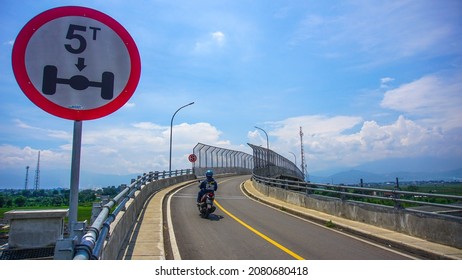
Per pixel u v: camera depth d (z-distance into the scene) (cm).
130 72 294
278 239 964
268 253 803
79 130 271
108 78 285
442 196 842
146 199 1762
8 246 779
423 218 897
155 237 896
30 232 796
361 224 1130
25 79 261
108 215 586
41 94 263
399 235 943
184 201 1872
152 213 1322
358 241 941
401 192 982
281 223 1251
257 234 1035
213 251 821
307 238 980
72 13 279
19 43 263
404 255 786
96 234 395
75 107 272
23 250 782
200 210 1382
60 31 274
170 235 1005
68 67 273
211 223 1230
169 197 2038
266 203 1936
